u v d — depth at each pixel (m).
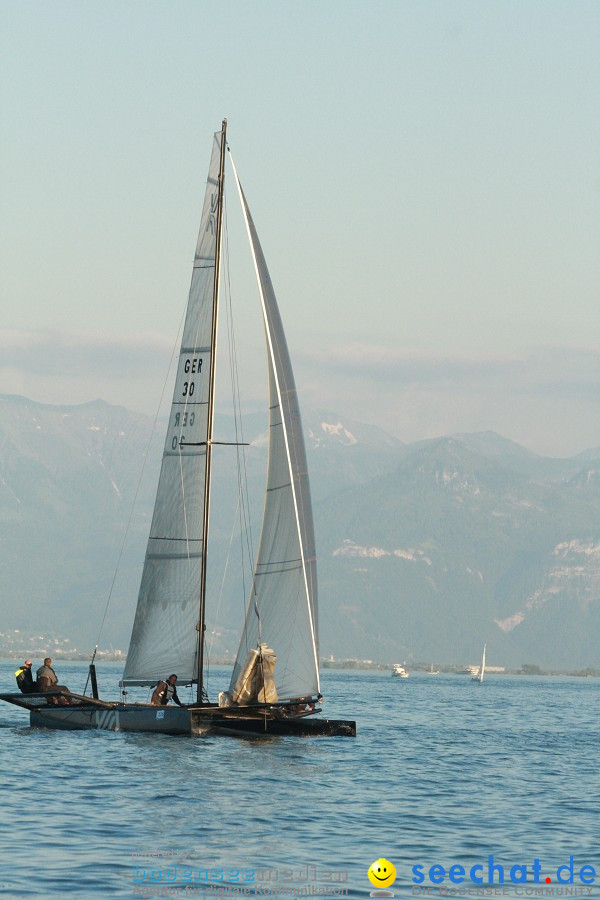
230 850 73.88
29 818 81.19
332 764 116.75
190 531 129.25
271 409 128.00
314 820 84.75
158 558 130.25
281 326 129.88
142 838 76.19
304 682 125.69
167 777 101.50
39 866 67.62
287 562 126.44
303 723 130.62
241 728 126.44
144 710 126.94
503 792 103.62
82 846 73.12
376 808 91.25
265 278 129.62
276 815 85.88
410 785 105.25
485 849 77.50
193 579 128.62
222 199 130.88
